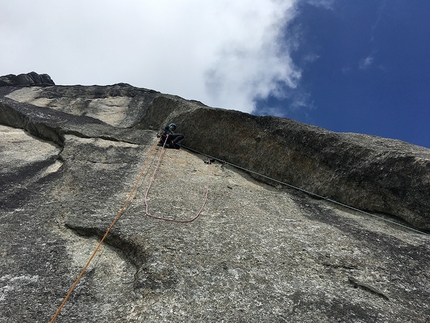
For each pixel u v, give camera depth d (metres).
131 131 8.28
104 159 6.19
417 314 3.13
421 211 5.02
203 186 5.87
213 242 3.95
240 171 7.31
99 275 3.39
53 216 4.21
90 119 9.24
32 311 2.82
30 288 3.06
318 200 6.10
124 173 5.79
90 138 6.98
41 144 7.01
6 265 3.28
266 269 3.57
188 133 8.23
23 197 4.59
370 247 4.30
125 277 3.37
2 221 3.96
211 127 7.94
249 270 3.50
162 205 4.77
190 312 2.83
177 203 4.93
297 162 6.59
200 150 8.03
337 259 3.92
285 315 2.90
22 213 4.21
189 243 3.82
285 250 4.00
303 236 4.43
